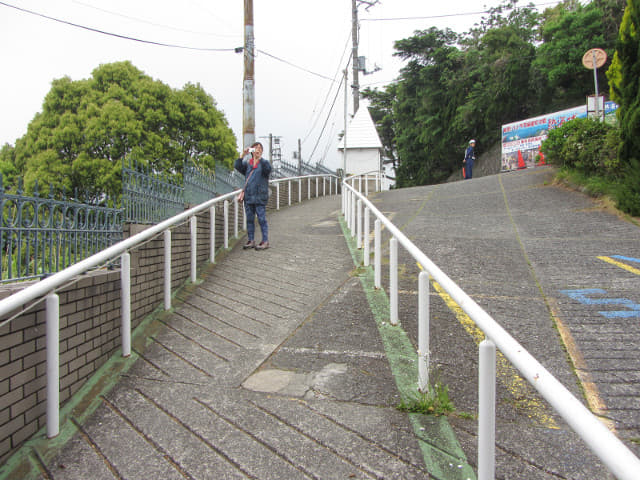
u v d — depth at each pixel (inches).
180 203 227.0
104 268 144.3
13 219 107.2
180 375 128.9
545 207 361.4
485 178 577.9
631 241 255.0
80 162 712.4
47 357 99.2
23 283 111.2
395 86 1654.8
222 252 273.3
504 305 174.7
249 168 290.7
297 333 156.7
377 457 92.7
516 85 937.5
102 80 816.3
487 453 71.5
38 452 95.0
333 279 218.7
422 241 286.7
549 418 105.9
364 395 116.6
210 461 92.9
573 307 170.6
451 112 1110.4
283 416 107.9
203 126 864.9
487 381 72.4
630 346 138.6
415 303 181.2
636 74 313.4
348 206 353.4
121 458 94.0
